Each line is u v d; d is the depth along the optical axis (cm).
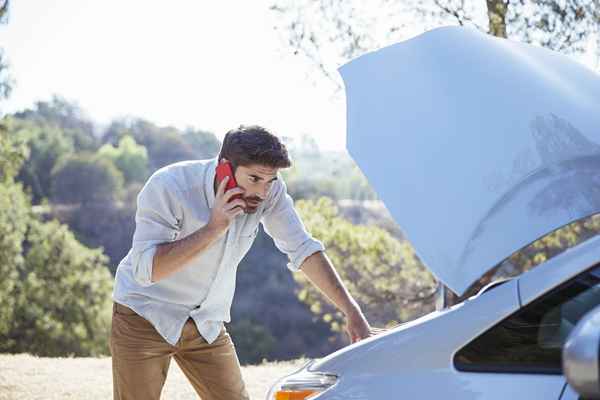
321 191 5638
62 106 6988
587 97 304
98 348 2958
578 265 230
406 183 281
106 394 677
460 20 845
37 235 2956
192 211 328
